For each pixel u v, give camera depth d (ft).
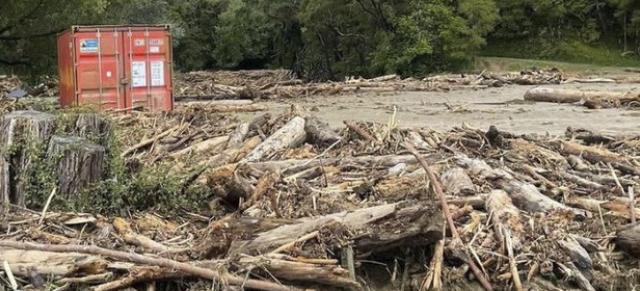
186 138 33.99
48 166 20.94
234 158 28.37
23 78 92.32
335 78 179.42
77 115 22.91
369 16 166.50
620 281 18.04
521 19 210.38
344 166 26.17
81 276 16.25
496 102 72.08
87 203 20.83
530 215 21.01
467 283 17.58
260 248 17.15
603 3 204.13
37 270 16.30
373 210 18.11
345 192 22.38
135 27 54.90
